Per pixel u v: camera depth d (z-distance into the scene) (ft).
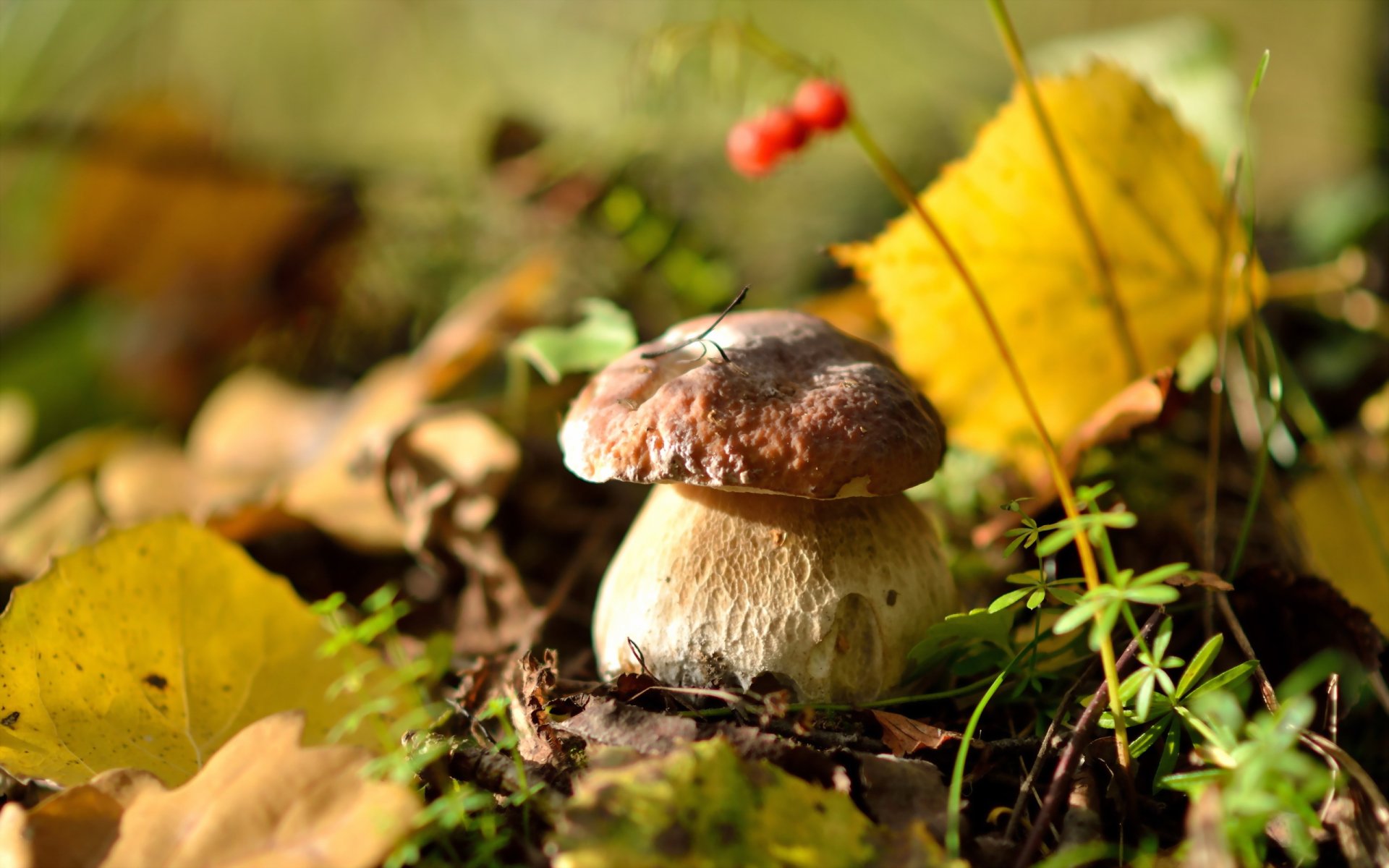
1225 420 0.90
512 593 0.77
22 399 1.26
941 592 0.65
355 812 0.51
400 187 1.23
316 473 0.89
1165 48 1.08
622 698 0.61
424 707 0.61
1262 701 0.63
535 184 1.17
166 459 1.03
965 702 0.63
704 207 1.18
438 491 0.80
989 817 0.56
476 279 1.18
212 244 1.26
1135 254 0.75
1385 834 0.53
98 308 1.29
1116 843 0.55
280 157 1.33
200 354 1.25
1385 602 0.68
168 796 0.53
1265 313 1.01
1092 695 0.59
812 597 0.61
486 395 1.02
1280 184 1.53
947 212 0.74
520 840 0.55
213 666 0.62
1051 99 0.74
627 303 1.11
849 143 1.35
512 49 1.55
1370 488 0.73
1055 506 0.72
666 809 0.52
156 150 1.23
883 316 0.76
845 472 0.59
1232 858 0.50
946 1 1.61
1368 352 0.97
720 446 0.59
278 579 0.64
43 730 0.59
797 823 0.52
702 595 0.62
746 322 0.65
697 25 0.78
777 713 0.57
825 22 1.50
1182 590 0.67
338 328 1.23
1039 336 0.76
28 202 1.32
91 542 0.63
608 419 0.61
